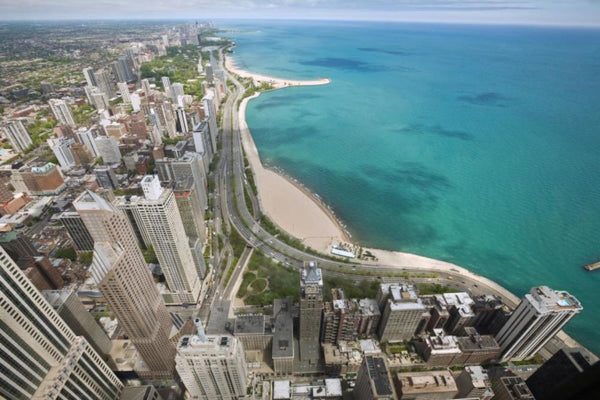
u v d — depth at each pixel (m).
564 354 140.00
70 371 176.88
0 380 144.62
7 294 147.25
